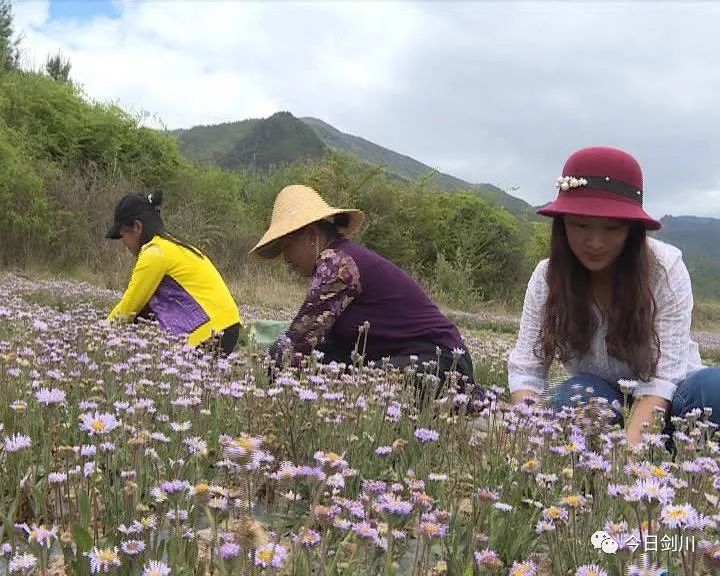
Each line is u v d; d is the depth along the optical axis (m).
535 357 3.79
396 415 2.82
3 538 2.00
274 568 1.60
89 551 1.81
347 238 4.59
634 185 3.20
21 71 20.00
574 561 1.96
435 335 4.34
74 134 17.89
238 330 5.52
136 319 5.47
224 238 16.67
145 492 2.29
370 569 1.77
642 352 3.34
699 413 2.96
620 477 2.36
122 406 2.51
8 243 13.36
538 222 32.78
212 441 2.79
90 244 14.35
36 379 3.00
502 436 2.94
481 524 2.14
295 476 1.85
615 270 3.36
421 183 26.58
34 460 2.52
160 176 19.02
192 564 1.85
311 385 3.20
